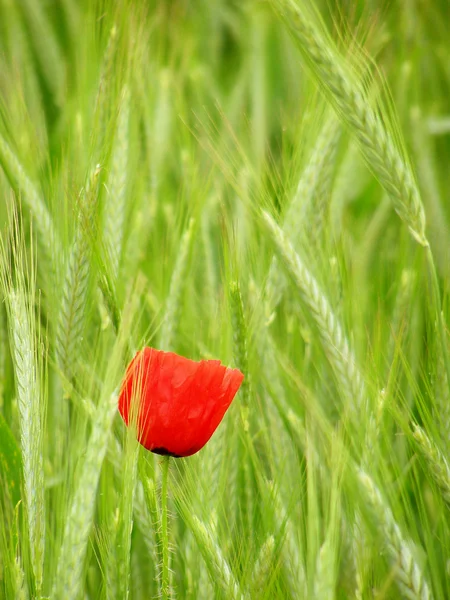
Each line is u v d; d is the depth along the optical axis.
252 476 0.93
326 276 0.95
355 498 0.87
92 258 0.90
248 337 0.93
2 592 0.86
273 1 0.89
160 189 1.09
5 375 0.97
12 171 0.97
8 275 0.88
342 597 0.90
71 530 0.83
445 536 0.91
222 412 0.82
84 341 0.94
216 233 1.06
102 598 0.87
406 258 1.02
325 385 0.96
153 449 0.82
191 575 0.89
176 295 0.96
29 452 0.85
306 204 0.97
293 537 0.89
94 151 0.93
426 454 0.88
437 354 0.90
